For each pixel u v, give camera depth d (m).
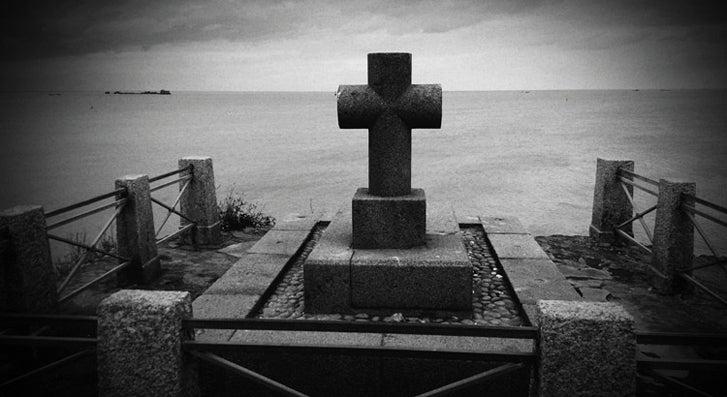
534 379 2.51
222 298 4.58
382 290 4.34
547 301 2.50
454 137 52.38
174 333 2.53
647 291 5.20
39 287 4.09
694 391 2.38
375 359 3.46
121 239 5.50
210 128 70.69
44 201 22.00
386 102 4.45
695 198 4.77
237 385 3.52
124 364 2.55
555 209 19.08
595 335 2.30
